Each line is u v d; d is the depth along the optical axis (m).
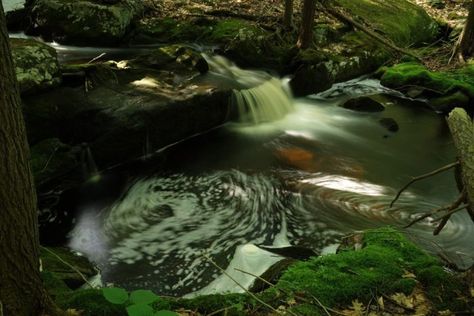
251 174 7.36
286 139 8.91
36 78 6.66
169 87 8.27
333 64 11.62
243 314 3.31
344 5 15.00
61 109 6.81
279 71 11.08
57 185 6.51
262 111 9.64
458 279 3.75
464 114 3.96
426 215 4.00
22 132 2.45
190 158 7.77
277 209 6.36
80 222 6.02
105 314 3.19
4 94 2.29
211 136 8.63
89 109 7.02
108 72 7.90
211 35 11.54
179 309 3.33
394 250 4.18
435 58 13.80
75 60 9.71
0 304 2.42
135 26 11.63
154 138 7.66
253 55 11.05
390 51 13.60
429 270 3.81
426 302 3.50
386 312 3.41
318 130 9.51
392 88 11.85
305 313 3.31
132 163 7.47
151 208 6.35
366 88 12.07
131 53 10.76
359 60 12.33
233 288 4.70
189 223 6.01
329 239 5.71
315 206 6.45
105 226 5.94
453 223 6.07
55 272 4.49
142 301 2.66
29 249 2.61
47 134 6.65
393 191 7.09
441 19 17.20
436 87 11.20
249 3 13.52
